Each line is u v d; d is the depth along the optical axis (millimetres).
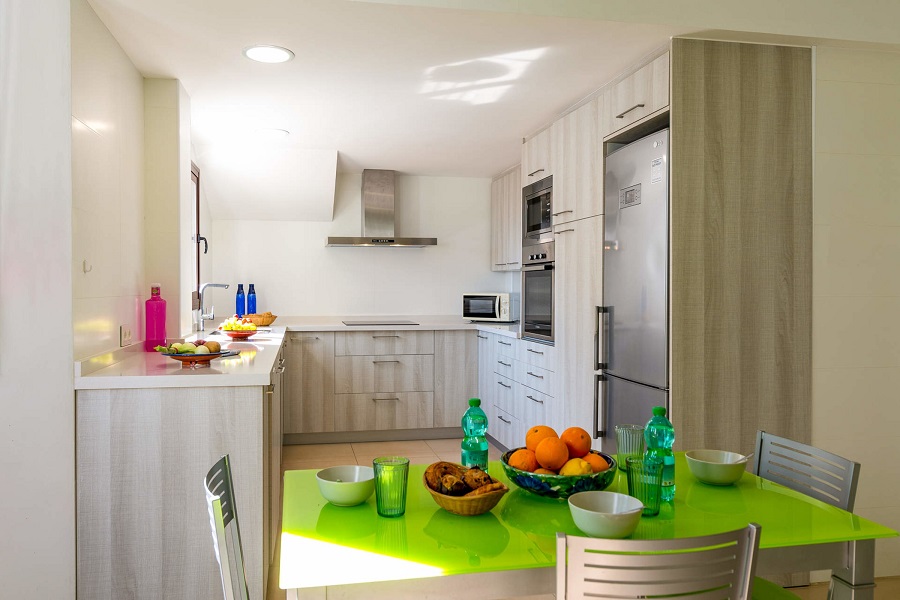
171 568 2273
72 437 2197
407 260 5961
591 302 3383
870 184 2865
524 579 1226
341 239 5492
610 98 3191
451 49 2791
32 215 2137
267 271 5703
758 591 1675
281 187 5273
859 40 2734
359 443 5188
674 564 1086
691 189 2684
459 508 1415
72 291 2180
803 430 2820
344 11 2412
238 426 2307
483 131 4258
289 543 1295
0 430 2133
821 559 1382
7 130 2115
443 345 5301
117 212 2691
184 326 3326
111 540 2238
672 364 2686
